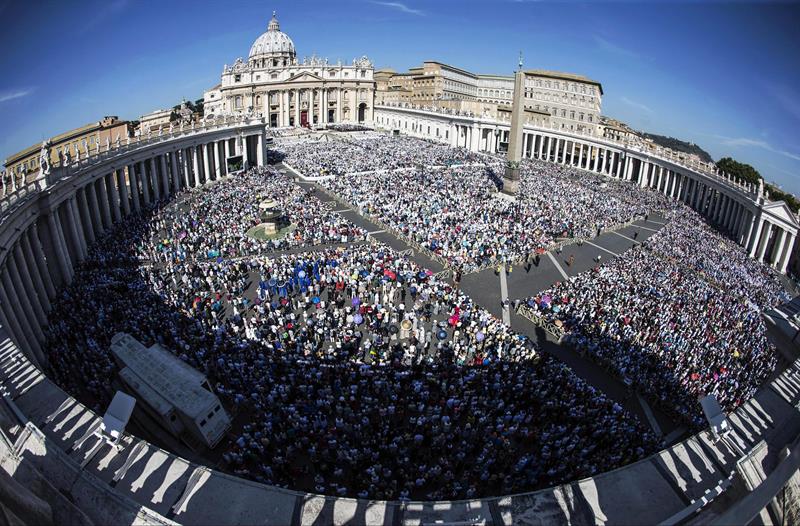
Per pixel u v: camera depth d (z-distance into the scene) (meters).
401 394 30.73
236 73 171.38
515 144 78.81
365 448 25.62
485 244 57.56
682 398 31.09
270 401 28.80
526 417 28.62
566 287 47.38
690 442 18.53
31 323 34.72
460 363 33.56
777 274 59.56
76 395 28.91
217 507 15.93
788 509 13.57
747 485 15.00
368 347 35.62
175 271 46.69
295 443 26.38
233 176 91.94
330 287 45.47
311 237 57.62
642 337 37.06
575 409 29.16
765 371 33.25
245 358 32.94
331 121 184.88
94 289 41.12
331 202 75.31
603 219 73.31
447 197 76.38
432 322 40.53
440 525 15.23
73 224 48.12
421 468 24.25
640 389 32.78
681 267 54.06
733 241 71.38
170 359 28.55
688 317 40.44
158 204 70.50
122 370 27.61
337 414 28.58
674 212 82.56
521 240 60.56
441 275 50.66
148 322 35.69
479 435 27.53
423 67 192.50
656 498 16.41
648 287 46.25
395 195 76.00
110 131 103.06
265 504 16.08
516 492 23.62
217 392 30.11
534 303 44.84
